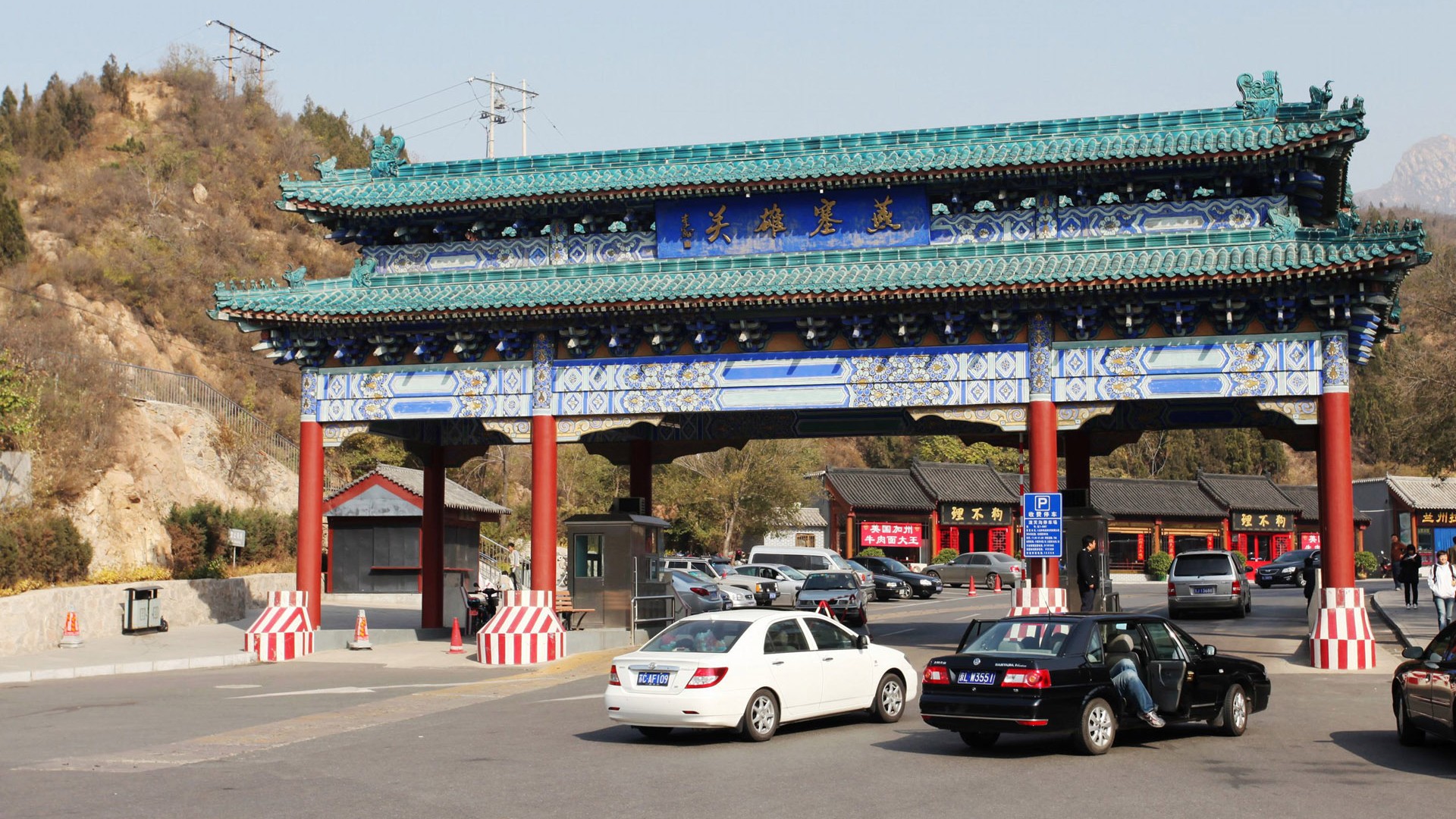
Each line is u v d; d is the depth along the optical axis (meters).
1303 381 28.00
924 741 18.38
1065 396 29.23
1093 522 32.84
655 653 18.66
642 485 37.56
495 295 31.08
